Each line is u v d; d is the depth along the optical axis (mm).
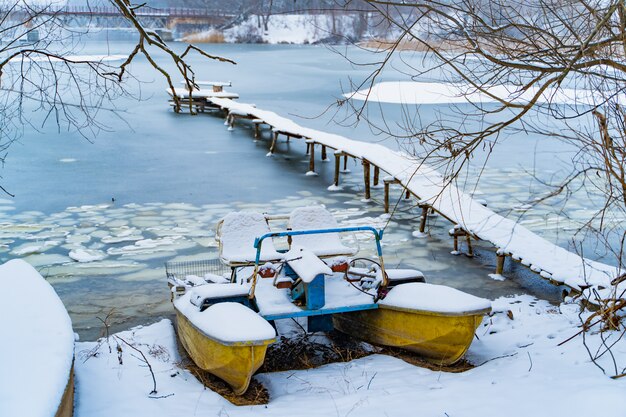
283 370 6258
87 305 8148
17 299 5855
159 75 38500
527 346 6340
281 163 17656
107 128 22344
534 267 8492
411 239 11109
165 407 5199
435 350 6094
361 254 10305
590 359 5711
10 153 17875
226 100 25828
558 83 4766
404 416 4918
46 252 10156
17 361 4680
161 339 6773
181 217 12242
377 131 22125
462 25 5426
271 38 47344
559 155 18234
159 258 9891
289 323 7301
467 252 10414
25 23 6895
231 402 5492
